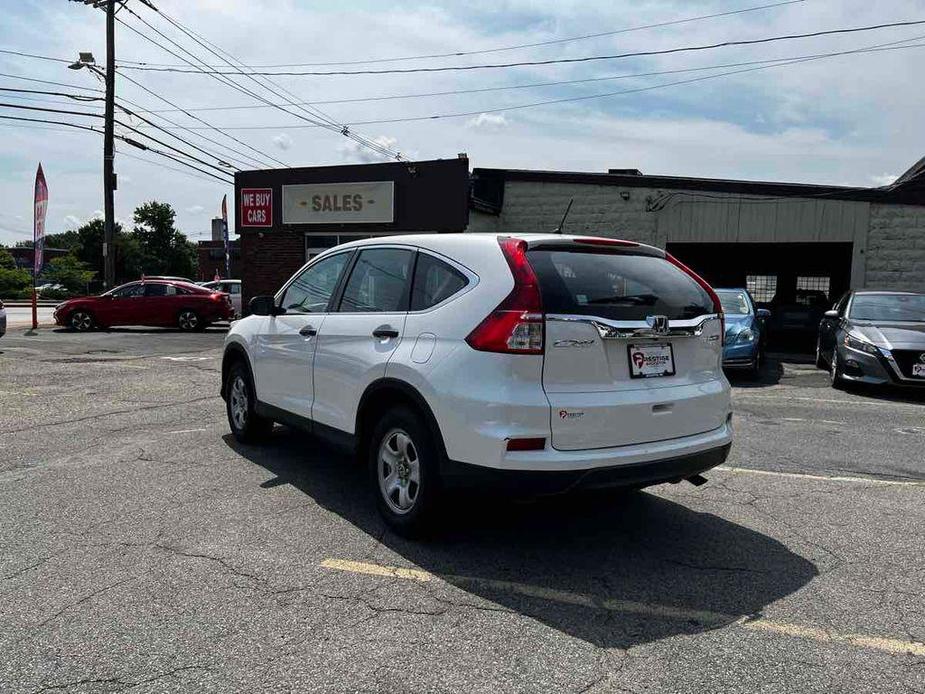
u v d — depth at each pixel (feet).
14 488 16.44
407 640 9.89
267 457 19.42
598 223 59.72
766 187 54.75
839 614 10.85
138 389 30.78
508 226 62.18
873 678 9.09
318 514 14.96
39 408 26.18
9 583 11.47
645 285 13.35
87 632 9.96
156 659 9.30
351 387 14.85
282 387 17.97
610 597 11.35
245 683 8.80
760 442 22.47
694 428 13.34
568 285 12.28
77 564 12.23
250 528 14.07
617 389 12.36
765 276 64.75
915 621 10.64
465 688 8.77
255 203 66.13
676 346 13.32
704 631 10.29
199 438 21.61
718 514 15.48
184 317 64.64
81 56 72.84
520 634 10.12
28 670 9.01
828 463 19.85
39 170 63.87
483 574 12.16
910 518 15.28
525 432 11.48
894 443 22.36
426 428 12.95
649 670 9.23
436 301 13.33
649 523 14.87
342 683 8.82
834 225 53.31
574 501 16.28
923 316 34.55
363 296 15.51
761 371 42.06
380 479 14.16
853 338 32.65
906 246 51.93
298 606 10.84
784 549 13.50
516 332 11.63
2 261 156.66
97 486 16.66
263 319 19.26
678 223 57.41
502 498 11.70
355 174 62.85
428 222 61.16
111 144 75.00
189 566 12.23
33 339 53.98
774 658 9.56
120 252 239.91
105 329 65.62
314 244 65.41
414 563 12.56
